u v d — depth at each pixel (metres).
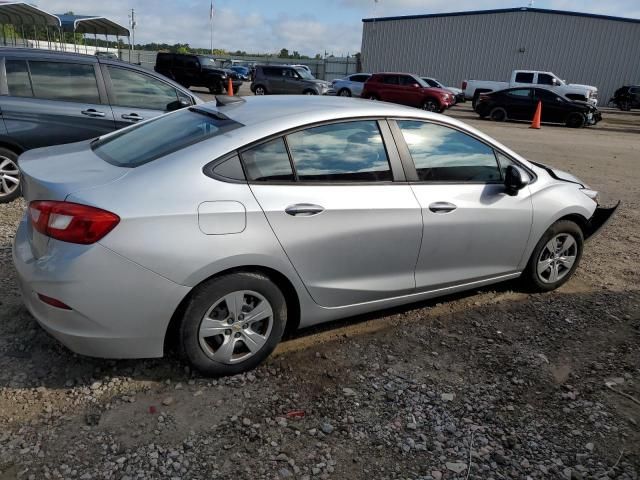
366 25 43.97
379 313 4.03
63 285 2.60
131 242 2.62
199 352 2.95
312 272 3.17
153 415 2.74
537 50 38.34
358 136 3.35
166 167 2.81
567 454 2.66
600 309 4.29
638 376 3.37
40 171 2.92
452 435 2.75
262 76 26.58
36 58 6.07
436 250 3.64
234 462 2.47
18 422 2.63
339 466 2.49
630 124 25.02
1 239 4.95
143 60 49.59
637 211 7.70
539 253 4.32
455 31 40.22
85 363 3.12
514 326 3.94
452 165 3.73
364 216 3.25
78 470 2.36
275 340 3.19
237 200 2.86
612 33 37.62
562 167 11.19
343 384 3.12
